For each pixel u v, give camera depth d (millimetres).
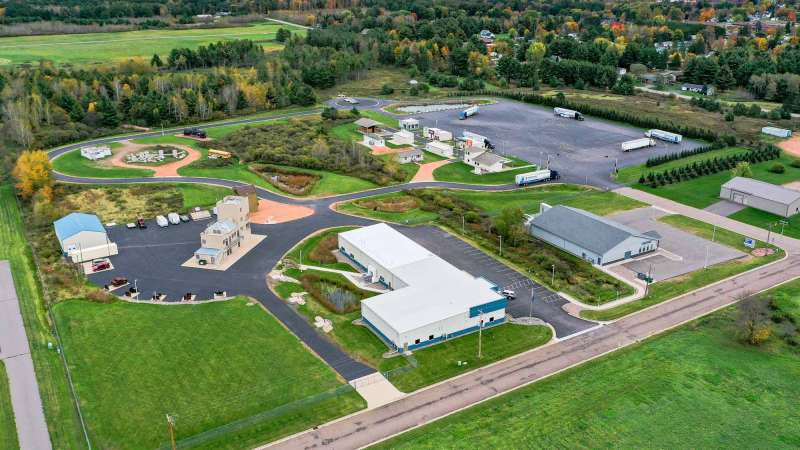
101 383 89250
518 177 169250
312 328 102938
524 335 101812
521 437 78875
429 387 88938
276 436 79250
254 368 92375
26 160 156875
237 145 199125
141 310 107875
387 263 118250
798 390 87812
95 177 170875
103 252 127688
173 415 82625
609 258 126125
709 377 90562
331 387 88375
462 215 148625
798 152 196250
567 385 88938
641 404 84875
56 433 79875
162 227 141375
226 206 131750
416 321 98375
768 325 101250
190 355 95250
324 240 135375
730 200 159500
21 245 135500
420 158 190750
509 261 127625
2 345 99125
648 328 103500
